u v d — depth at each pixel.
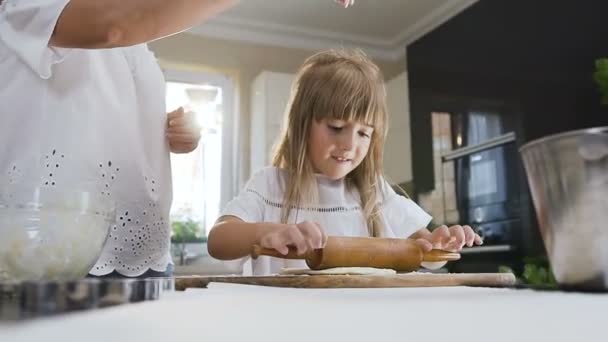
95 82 0.79
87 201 0.50
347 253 0.71
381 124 1.21
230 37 3.19
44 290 0.26
